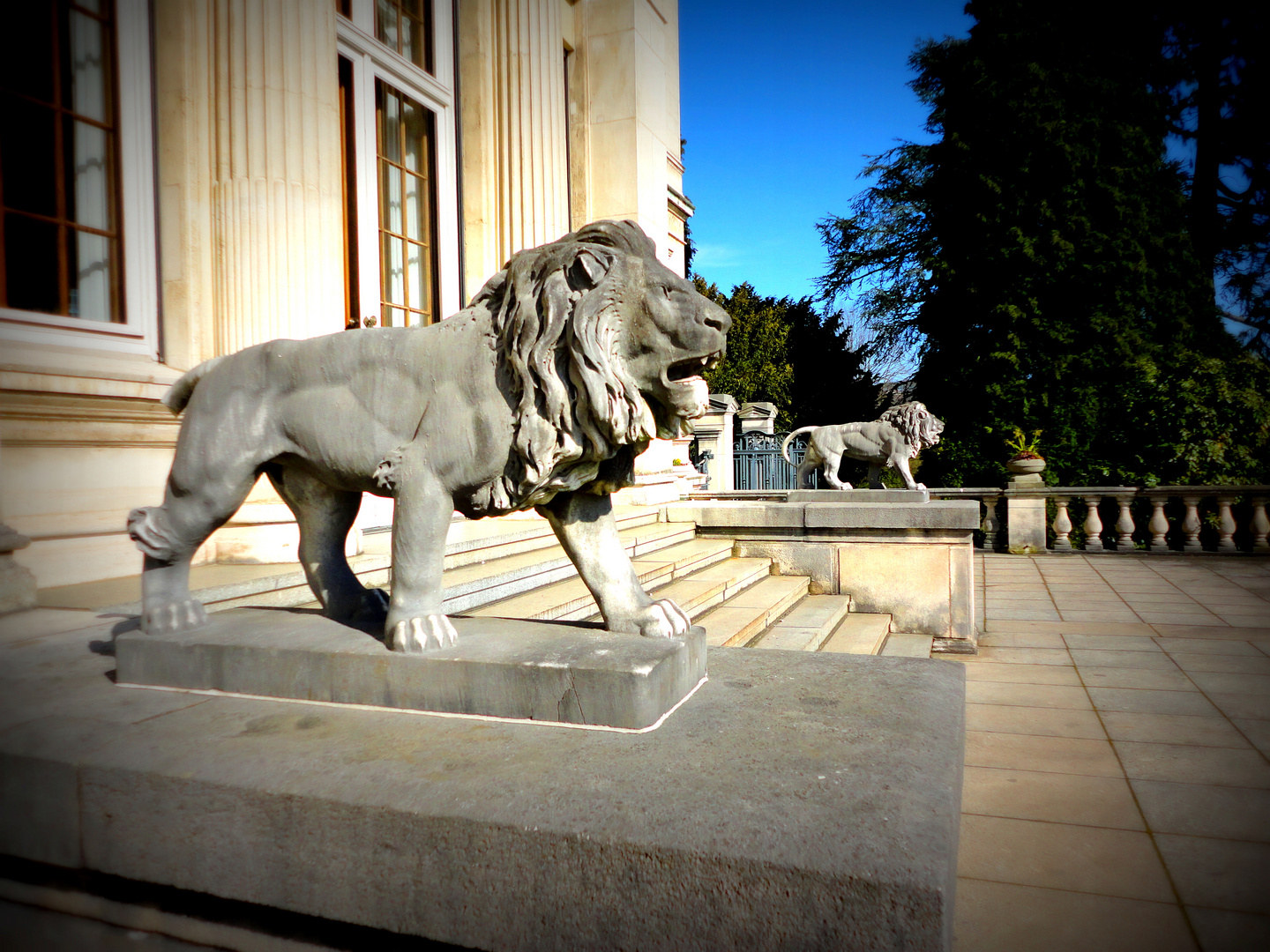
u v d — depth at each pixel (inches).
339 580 106.9
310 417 93.5
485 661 82.3
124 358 194.2
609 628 94.9
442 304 316.5
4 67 179.0
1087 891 106.6
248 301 197.9
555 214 334.6
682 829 58.5
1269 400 555.2
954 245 853.8
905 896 51.4
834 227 1096.8
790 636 211.0
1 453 164.6
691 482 466.0
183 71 199.0
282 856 66.9
